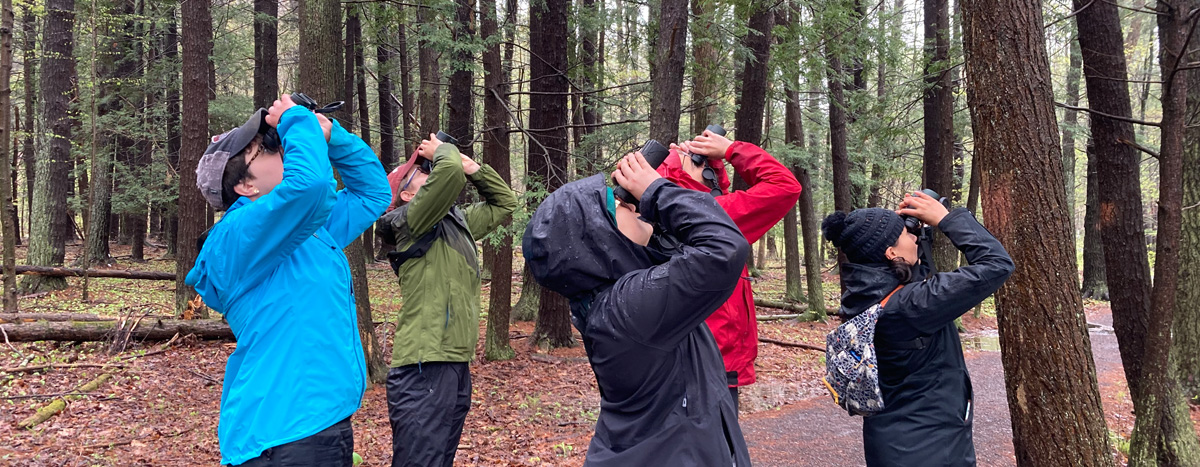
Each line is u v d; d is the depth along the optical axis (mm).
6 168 7957
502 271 8984
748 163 2559
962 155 16875
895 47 10875
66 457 4719
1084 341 2803
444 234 3139
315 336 1864
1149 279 4852
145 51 18297
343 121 9750
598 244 1617
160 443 5172
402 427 2980
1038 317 2801
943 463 2354
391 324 10562
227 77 22234
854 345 2430
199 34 9773
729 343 2547
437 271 3043
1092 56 4789
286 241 1815
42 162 12852
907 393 2430
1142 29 18953
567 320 9844
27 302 11312
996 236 2928
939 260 12102
